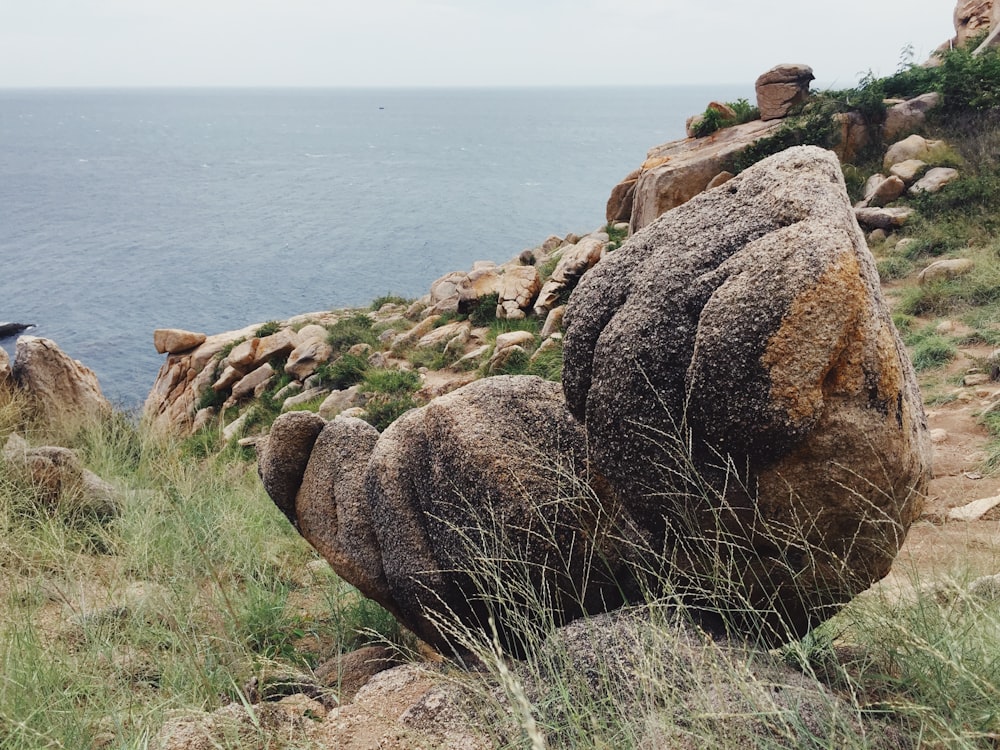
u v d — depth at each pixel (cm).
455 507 306
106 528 568
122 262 7131
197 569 486
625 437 254
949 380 814
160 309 5294
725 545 247
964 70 1532
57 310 5241
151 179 15000
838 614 297
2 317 5044
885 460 228
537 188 12425
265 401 1519
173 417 1725
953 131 1486
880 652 249
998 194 1253
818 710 220
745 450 228
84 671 337
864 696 235
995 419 689
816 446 223
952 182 1338
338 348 1641
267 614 430
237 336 1956
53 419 889
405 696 292
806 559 244
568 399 281
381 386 1313
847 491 228
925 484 259
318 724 284
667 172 1519
